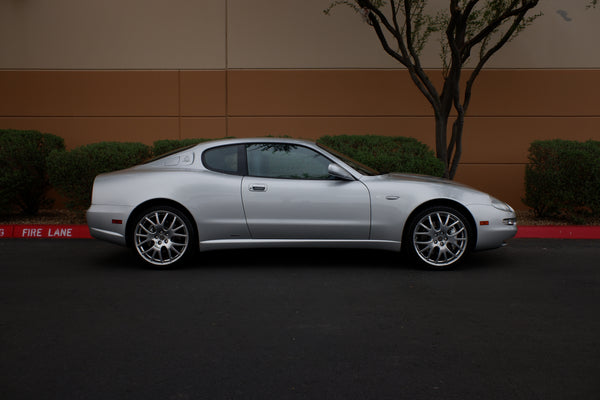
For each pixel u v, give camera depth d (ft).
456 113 38.09
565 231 28.94
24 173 31.81
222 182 21.34
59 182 29.84
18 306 16.51
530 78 37.91
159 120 38.47
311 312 16.01
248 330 14.43
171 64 38.32
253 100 38.40
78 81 38.27
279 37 38.19
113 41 38.17
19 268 21.70
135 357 12.57
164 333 14.17
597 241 27.89
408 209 21.18
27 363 12.21
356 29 38.04
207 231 21.31
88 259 23.47
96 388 10.98
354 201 21.22
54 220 32.71
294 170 21.68
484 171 38.40
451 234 21.36
